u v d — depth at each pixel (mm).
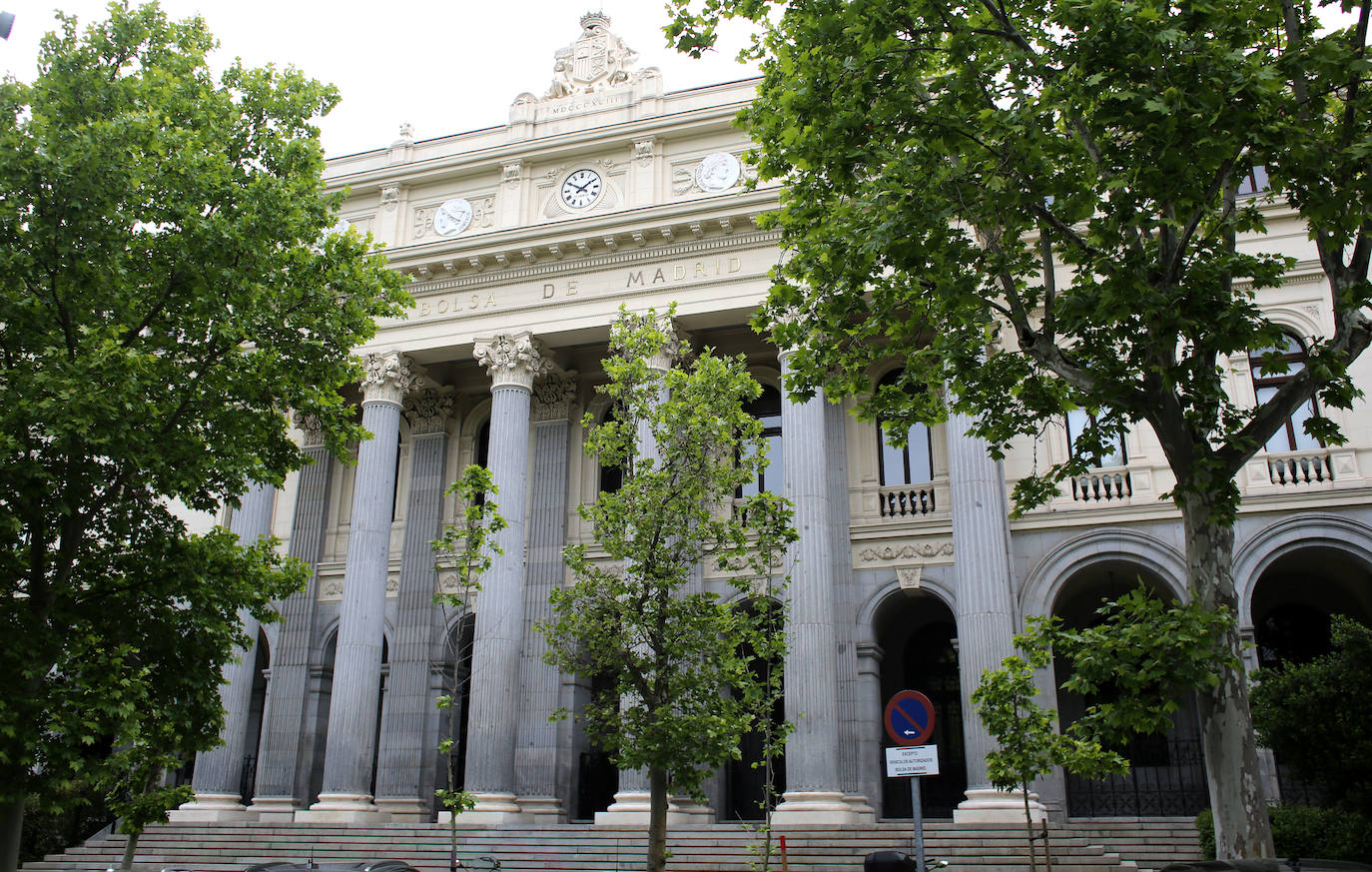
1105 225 12359
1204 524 12211
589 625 17672
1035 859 20250
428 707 29594
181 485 15234
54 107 16031
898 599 27688
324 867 11508
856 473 28484
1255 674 19766
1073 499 25719
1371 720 17859
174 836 26062
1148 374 12531
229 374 16625
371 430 29484
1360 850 18219
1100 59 11641
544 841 23703
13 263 14508
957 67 13500
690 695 17656
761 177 14977
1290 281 25984
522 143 31312
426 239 31906
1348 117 12109
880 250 12812
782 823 23078
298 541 32562
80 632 15156
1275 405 12422
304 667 31047
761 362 30234
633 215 28375
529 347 28844
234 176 17172
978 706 23234
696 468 18281
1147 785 26047
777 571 26109
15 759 13531
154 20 17922
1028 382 14695
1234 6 12625
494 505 18984
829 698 24250
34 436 14695
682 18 14367
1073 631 12156
